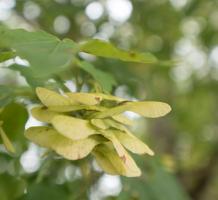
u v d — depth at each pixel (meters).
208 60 1.20
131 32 0.86
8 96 0.43
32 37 0.33
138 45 0.90
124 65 0.66
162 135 1.24
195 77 1.24
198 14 1.09
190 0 1.00
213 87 1.24
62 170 0.54
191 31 1.12
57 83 0.41
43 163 0.51
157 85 1.08
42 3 0.75
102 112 0.34
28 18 0.76
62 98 0.34
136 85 0.66
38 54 0.30
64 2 0.75
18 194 0.51
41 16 0.76
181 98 1.26
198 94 1.26
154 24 0.91
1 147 0.53
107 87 0.39
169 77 1.08
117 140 0.34
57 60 0.30
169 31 0.99
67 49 0.32
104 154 0.35
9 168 0.53
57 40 0.33
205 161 1.25
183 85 1.26
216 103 1.30
